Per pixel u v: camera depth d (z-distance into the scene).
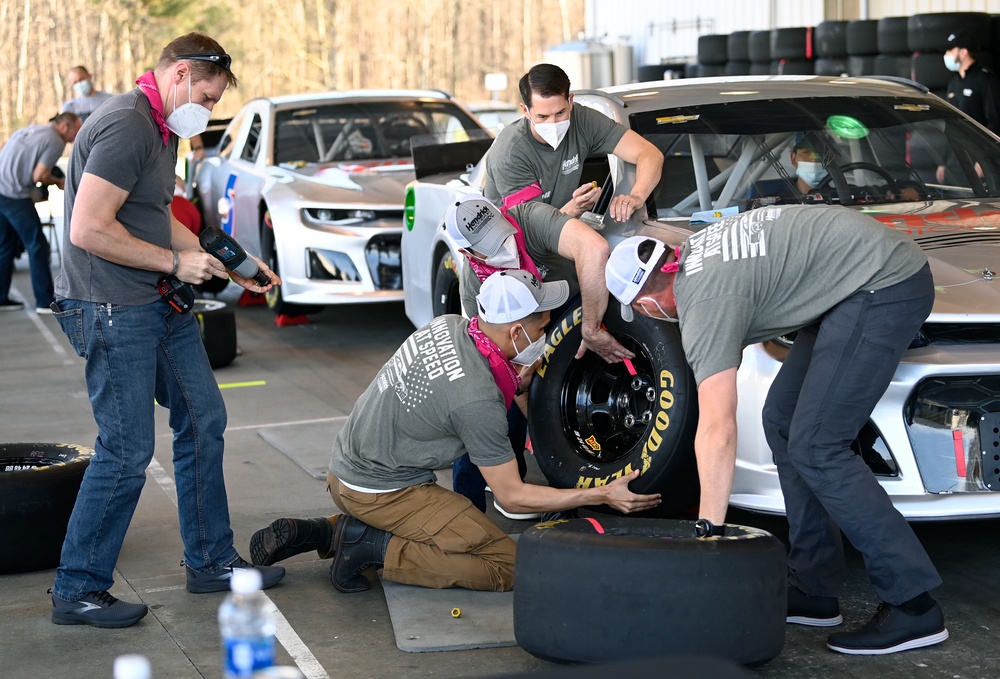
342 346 8.07
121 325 3.44
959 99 8.34
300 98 9.26
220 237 3.56
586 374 4.05
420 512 3.65
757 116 4.62
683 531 2.98
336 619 3.51
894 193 4.43
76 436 5.92
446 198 5.95
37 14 34.69
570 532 2.93
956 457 3.41
